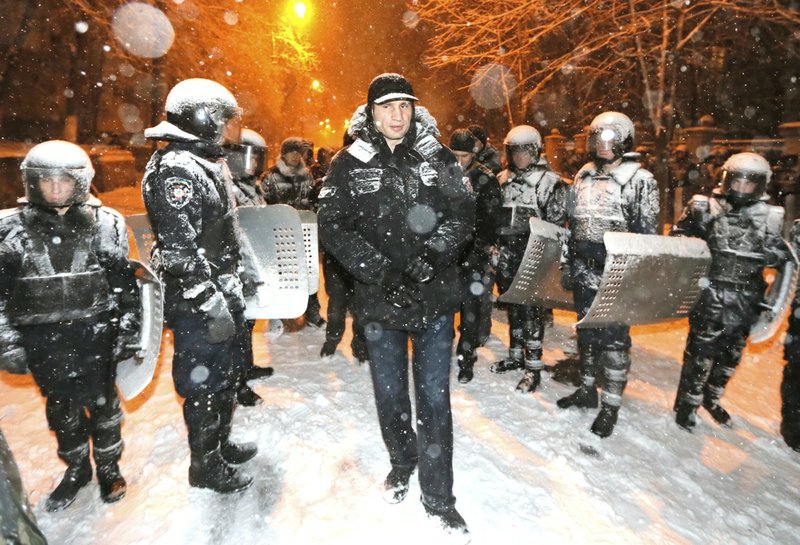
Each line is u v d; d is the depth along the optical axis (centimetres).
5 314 214
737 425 345
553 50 1463
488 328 446
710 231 319
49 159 208
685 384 332
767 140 1238
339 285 405
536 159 386
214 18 1511
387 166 223
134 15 1360
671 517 249
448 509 225
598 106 1783
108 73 1672
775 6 979
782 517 261
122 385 255
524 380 372
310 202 502
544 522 236
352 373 388
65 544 223
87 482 258
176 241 208
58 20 1380
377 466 272
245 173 365
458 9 1305
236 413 319
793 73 1645
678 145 1351
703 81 1678
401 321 221
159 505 241
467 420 324
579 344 343
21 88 1495
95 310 230
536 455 290
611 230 307
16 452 286
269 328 489
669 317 308
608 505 251
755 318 320
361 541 221
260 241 280
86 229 226
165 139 220
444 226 224
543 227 326
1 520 130
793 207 905
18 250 213
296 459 276
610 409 310
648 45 1238
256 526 230
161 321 234
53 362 226
